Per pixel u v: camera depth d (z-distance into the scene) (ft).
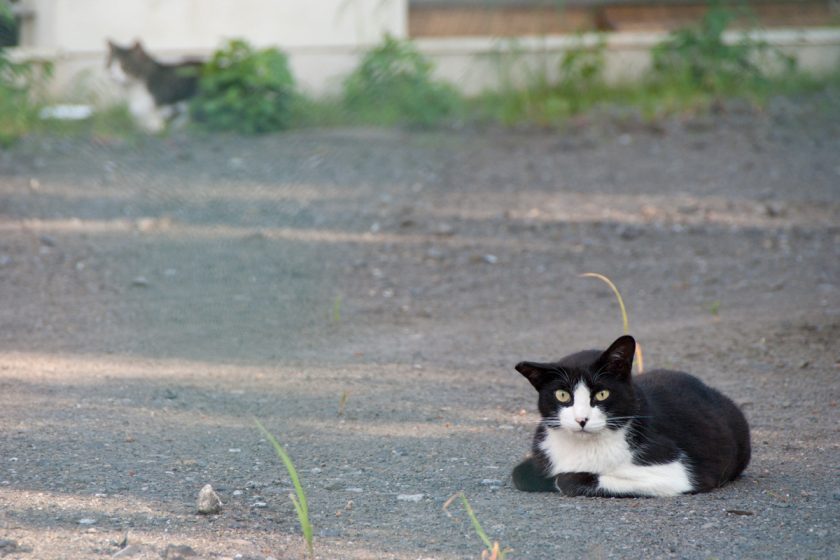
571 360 19.67
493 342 31.68
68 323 32.71
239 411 25.18
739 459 20.77
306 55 67.10
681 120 61.93
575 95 66.18
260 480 20.35
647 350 30.53
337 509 18.80
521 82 67.51
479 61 68.33
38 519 17.75
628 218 45.55
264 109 61.31
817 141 57.62
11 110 58.49
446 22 70.54
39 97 61.16
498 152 57.11
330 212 46.60
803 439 23.32
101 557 16.21
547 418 19.66
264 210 46.62
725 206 47.01
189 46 66.13
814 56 70.95
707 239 42.68
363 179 52.01
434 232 43.98
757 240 42.45
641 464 19.44
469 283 38.04
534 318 34.19
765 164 53.62
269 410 25.31
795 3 72.43
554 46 68.95
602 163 54.60
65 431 22.98
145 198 48.06
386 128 62.49
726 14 66.69
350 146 58.54
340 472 21.04
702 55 66.49
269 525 17.90
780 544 17.10
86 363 28.84
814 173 51.98
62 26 63.93
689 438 19.85
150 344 30.89
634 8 71.67
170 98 62.08
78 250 40.60
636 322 33.45
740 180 51.08
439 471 21.18
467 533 17.62
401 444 22.95
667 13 71.97
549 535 17.47
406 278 38.52
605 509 18.71
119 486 19.61
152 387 26.89
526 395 26.89
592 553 16.70
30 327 32.09
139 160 54.85
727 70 66.64
